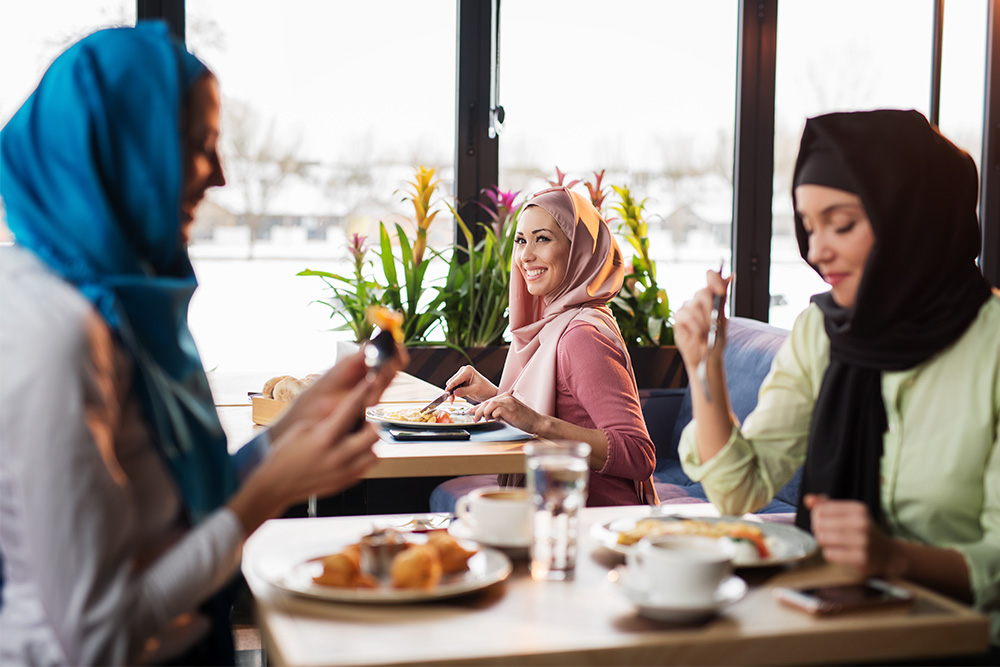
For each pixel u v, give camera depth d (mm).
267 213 3475
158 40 1078
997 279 4117
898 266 1299
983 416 1278
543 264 2439
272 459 1019
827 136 1311
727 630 930
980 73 4086
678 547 1046
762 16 3816
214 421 1192
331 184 3527
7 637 924
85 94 1024
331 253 3547
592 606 993
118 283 1011
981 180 4109
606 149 3773
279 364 3520
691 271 3889
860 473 1360
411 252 3393
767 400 1498
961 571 1124
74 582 861
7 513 916
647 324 3510
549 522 1071
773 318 3961
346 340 3529
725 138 3877
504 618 956
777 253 3939
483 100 3619
